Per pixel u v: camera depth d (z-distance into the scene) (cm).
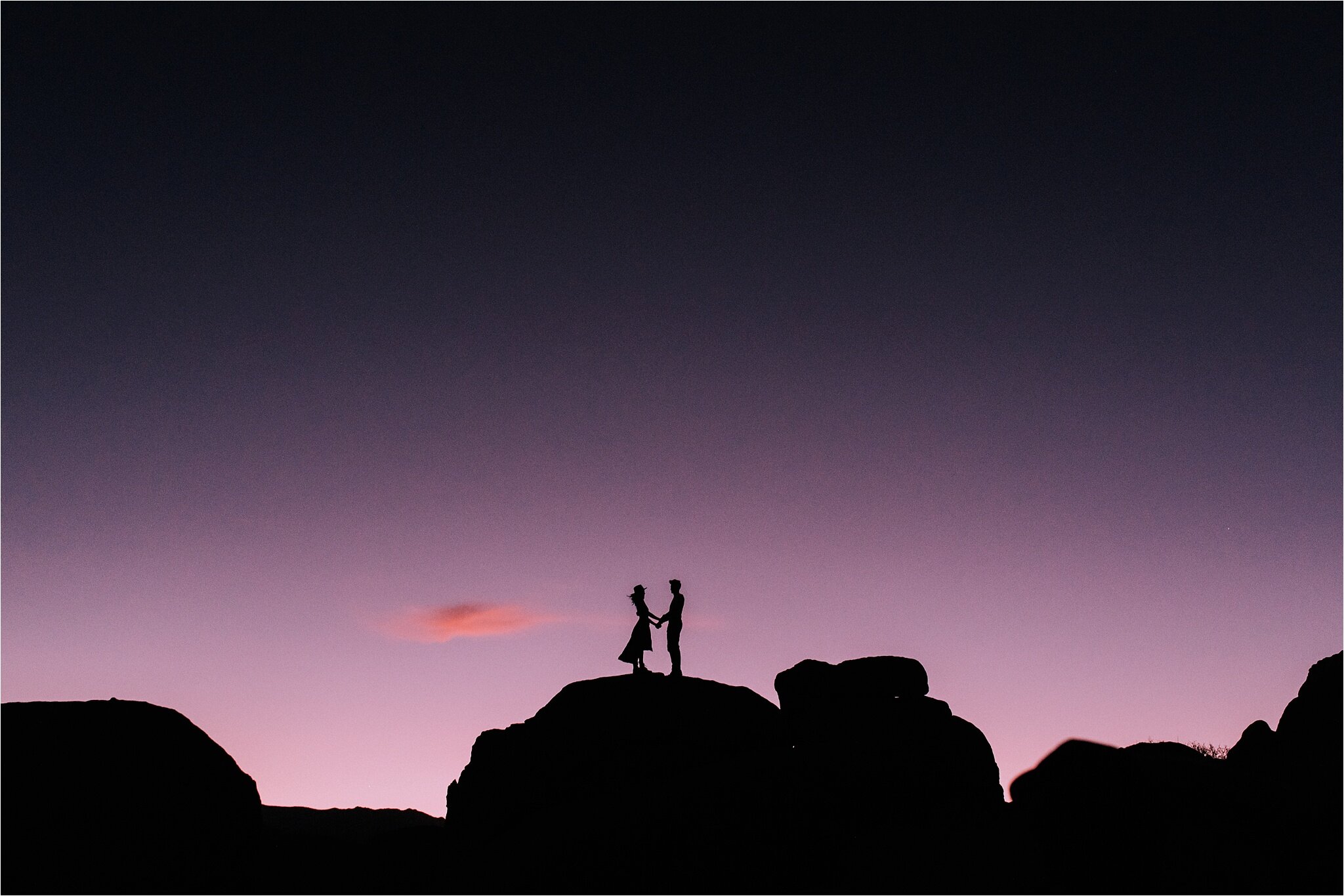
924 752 2397
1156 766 2172
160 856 1977
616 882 1989
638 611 2798
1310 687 2819
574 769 2439
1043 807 1667
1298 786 2320
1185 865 1706
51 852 1862
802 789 2242
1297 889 1703
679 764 2433
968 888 1881
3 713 2072
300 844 2405
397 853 2347
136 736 2112
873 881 1944
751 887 1953
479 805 2477
